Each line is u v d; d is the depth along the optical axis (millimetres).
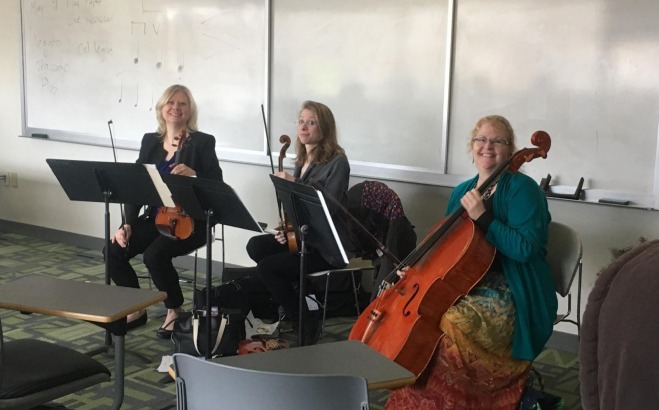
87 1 4902
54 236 5375
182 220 3383
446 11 3484
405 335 2365
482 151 2633
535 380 3025
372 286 3816
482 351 2439
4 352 2123
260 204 4371
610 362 747
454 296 2412
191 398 1416
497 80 3395
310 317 3344
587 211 3254
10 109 5438
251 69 4242
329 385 1284
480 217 2477
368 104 3814
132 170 2979
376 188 3418
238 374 1318
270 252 3520
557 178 3299
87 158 5109
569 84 3211
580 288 3020
